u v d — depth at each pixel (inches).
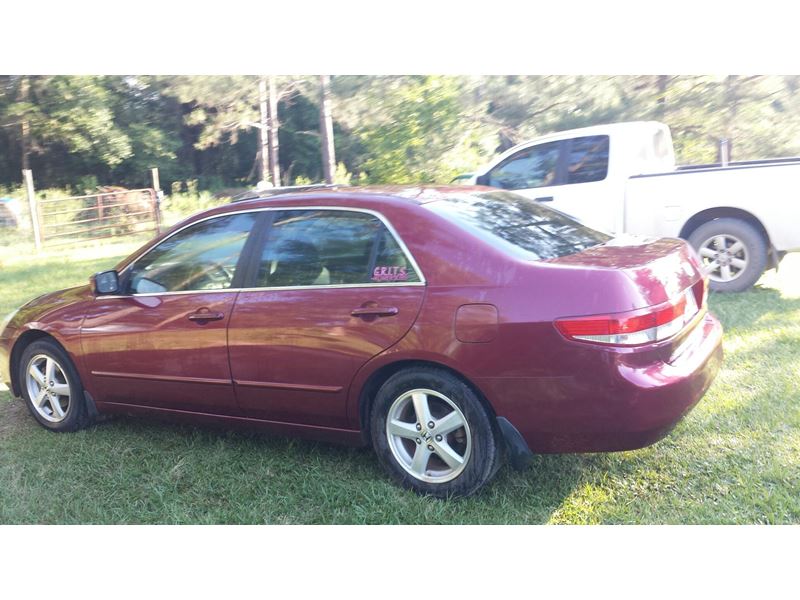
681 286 139.7
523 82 762.2
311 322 146.9
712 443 159.8
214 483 154.3
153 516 141.6
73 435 186.1
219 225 165.8
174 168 1300.4
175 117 1295.5
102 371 176.9
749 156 672.4
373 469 156.5
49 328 184.1
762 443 158.4
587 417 126.7
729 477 144.9
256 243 159.3
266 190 182.2
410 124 548.7
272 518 139.6
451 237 139.3
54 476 161.5
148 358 169.0
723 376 201.6
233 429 171.0
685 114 661.3
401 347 137.9
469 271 135.3
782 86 657.0
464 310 132.8
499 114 789.2
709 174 298.5
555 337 126.4
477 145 671.8
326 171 775.1
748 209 293.0
